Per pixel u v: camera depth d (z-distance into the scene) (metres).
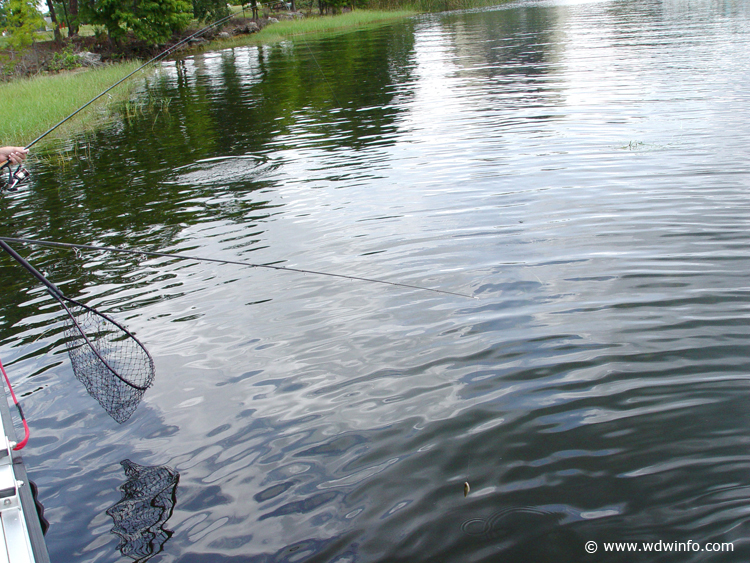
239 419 3.67
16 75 24.89
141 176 10.05
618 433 3.25
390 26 41.16
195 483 3.17
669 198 6.70
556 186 7.48
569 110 11.77
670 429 3.25
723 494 2.79
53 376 4.39
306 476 3.13
